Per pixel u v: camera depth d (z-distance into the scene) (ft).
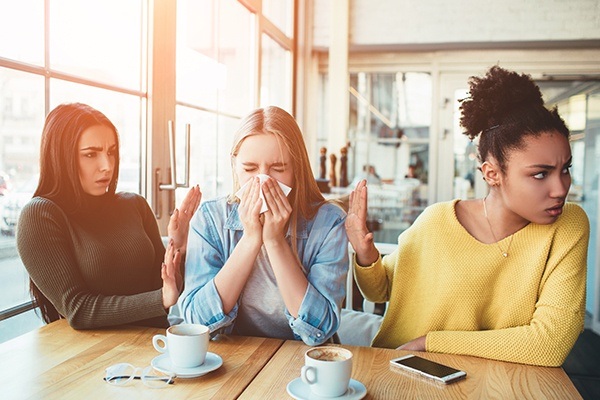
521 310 3.98
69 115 4.75
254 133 4.02
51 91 5.65
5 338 5.12
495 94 3.77
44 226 4.42
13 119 5.14
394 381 3.31
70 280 4.36
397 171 16.85
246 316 4.30
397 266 4.45
